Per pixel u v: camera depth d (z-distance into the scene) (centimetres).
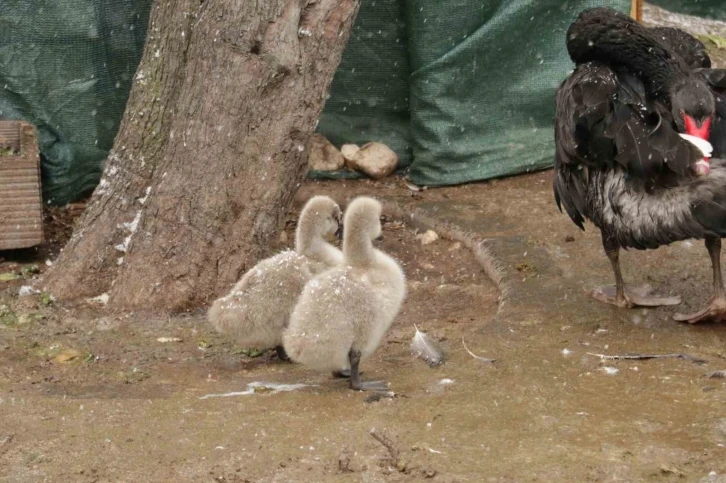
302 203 1084
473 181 1120
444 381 641
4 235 912
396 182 1143
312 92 813
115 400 617
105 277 851
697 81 720
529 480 507
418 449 541
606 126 688
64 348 731
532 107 1122
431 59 1098
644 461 525
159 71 858
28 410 599
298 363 690
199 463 530
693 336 717
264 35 791
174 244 813
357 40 1130
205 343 747
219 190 809
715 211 656
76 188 1084
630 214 696
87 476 519
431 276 917
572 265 870
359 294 614
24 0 1023
